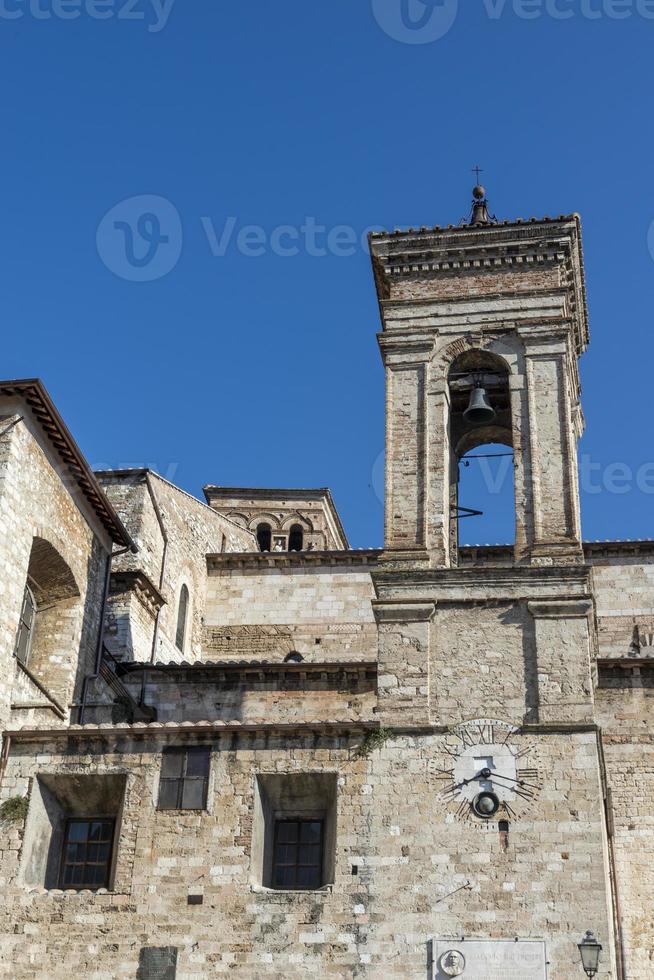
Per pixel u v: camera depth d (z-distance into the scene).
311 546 68.31
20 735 33.56
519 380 38.03
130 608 42.88
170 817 32.28
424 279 40.03
